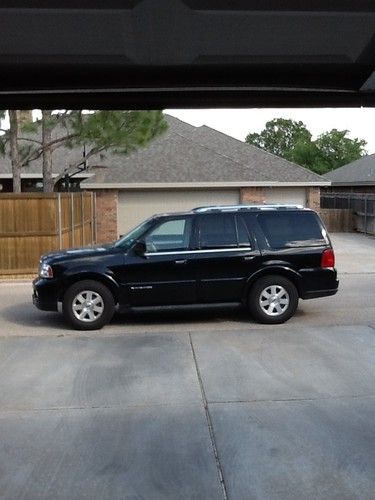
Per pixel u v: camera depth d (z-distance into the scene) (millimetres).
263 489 4184
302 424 5371
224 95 3605
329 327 9516
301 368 7172
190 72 3391
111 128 16938
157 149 25984
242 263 9930
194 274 9914
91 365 7449
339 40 3033
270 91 3574
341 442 4969
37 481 4355
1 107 3648
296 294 10016
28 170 22266
